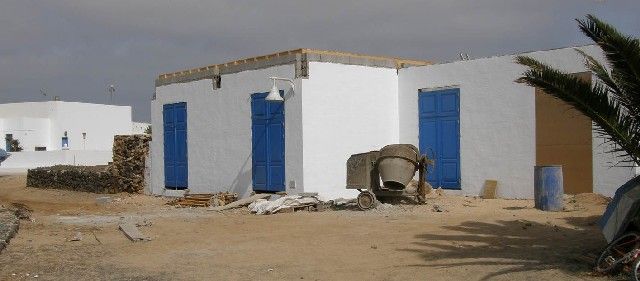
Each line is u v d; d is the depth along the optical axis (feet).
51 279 30.01
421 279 27.78
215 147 75.77
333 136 67.05
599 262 27.32
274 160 67.97
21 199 85.61
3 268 32.24
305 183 64.44
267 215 55.31
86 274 30.99
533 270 28.04
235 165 72.84
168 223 49.90
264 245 38.11
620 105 29.32
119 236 43.06
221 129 74.79
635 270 24.82
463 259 31.32
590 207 52.60
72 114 214.48
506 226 42.34
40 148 207.41
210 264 32.86
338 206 60.59
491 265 29.50
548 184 51.44
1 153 178.40
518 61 31.71
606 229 29.07
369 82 70.64
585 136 58.44
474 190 67.00
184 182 80.79
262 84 69.26
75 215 58.65
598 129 31.14
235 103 72.74
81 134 216.95
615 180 56.49
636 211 26.94
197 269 31.73
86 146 218.59
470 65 67.36
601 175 57.52
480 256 31.86
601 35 28.04
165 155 84.07
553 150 60.80
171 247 38.37
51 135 210.59
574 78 29.50
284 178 66.74
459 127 68.39
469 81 67.41
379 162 57.82
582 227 41.27
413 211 53.42
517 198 63.41
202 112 77.71
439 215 49.96
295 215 53.72
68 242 40.42
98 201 75.82
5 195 94.32
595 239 36.06
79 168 100.89
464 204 58.70
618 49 27.50
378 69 71.61
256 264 32.53
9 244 38.99
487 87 65.87
